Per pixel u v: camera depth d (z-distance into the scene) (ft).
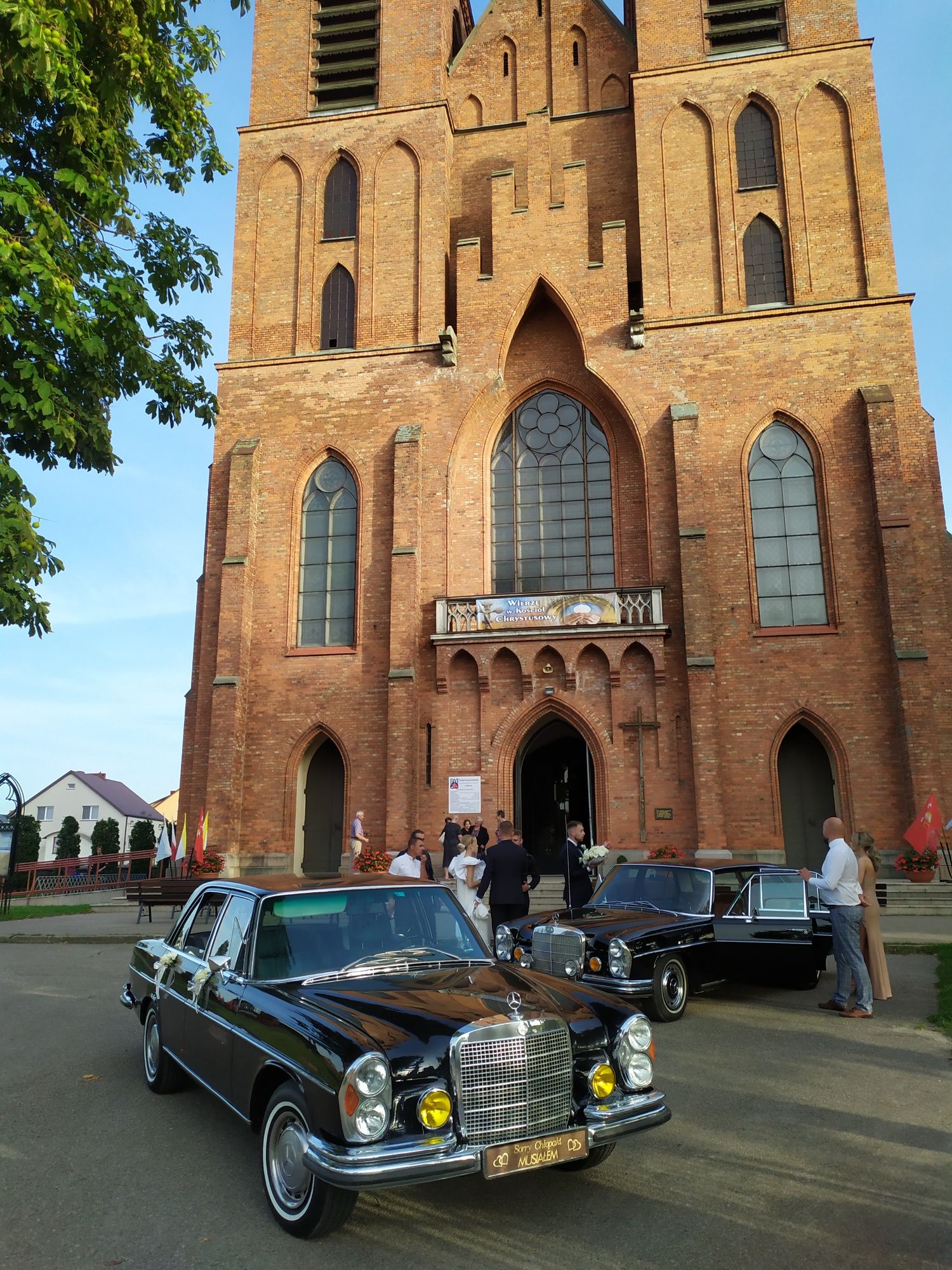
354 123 94.32
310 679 81.51
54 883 117.08
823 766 75.25
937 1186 17.76
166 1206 16.75
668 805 72.84
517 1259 14.76
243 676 81.61
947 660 71.87
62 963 47.55
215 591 85.76
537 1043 16.06
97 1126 21.21
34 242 34.40
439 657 78.18
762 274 83.20
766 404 78.89
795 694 73.61
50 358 36.88
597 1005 18.10
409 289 89.04
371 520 83.61
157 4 43.09
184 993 21.79
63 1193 17.39
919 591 72.13
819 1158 19.16
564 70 97.91
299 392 87.61
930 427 75.82
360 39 99.76
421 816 76.23
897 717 71.05
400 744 76.38
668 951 32.48
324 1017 16.24
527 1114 15.70
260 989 18.29
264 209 94.22
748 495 78.07
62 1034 30.86
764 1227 15.96
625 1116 16.70
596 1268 14.47
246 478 84.79
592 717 75.46
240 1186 17.71
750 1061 26.71
